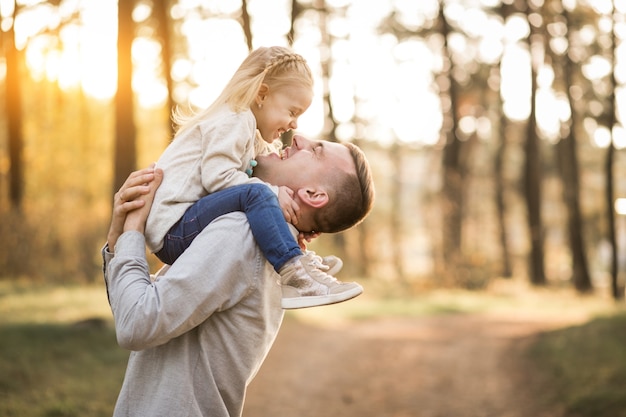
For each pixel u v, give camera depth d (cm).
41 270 1798
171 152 223
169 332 200
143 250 212
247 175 222
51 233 1830
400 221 5022
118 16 1427
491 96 3666
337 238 2855
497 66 3488
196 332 212
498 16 3300
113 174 1447
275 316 221
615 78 2666
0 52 1580
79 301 1304
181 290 200
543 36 3027
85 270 1822
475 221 4469
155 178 219
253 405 816
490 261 2975
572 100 2981
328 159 226
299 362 1055
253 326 213
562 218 4300
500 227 3966
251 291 210
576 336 1121
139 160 2514
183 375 208
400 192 4944
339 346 1209
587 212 4125
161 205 216
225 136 219
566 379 876
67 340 875
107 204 2230
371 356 1141
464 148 3816
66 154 2341
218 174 215
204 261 202
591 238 4188
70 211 1894
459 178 3180
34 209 1877
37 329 896
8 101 1936
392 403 858
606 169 2702
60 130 2312
